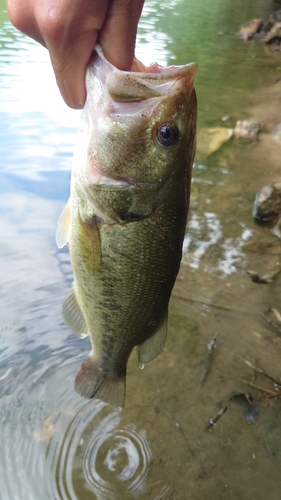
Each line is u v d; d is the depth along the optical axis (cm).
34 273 67
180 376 53
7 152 100
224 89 163
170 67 26
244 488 43
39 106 124
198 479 44
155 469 45
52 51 22
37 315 61
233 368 54
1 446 47
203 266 72
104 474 44
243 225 82
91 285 30
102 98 25
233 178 100
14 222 77
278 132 125
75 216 28
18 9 21
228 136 122
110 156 26
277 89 163
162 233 28
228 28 269
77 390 36
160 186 27
